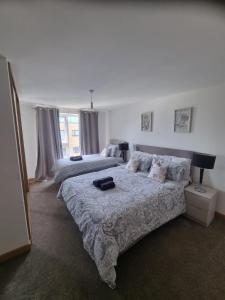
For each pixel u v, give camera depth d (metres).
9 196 1.71
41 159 4.49
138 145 4.12
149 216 1.98
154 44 1.31
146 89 2.79
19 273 1.59
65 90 2.87
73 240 2.06
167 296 1.37
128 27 1.07
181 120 3.05
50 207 2.94
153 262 1.72
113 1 0.83
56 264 1.69
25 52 1.44
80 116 5.25
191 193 2.44
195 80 2.27
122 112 4.78
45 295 1.38
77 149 5.67
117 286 1.45
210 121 2.61
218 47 1.35
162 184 2.50
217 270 1.62
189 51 1.43
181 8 0.87
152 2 0.83
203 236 2.13
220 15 0.93
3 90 1.57
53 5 0.86
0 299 1.36
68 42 1.28
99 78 2.21
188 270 1.62
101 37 1.20
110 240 1.53
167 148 3.33
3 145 1.62
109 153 4.67
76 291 1.41
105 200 1.99
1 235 1.71
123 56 1.54
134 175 2.99
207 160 2.41
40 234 2.18
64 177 3.64
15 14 0.93
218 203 2.57
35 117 4.43
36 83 2.43
